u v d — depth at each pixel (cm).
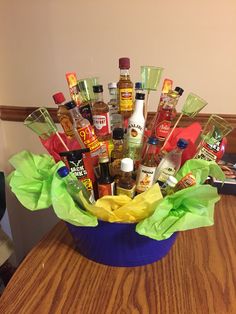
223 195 90
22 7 100
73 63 105
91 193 62
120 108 71
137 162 65
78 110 67
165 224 55
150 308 55
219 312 54
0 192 103
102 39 99
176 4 91
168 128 69
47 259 67
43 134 70
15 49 106
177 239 73
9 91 114
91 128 64
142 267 65
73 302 56
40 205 59
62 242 73
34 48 105
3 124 120
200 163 64
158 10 93
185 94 102
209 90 100
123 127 70
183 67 99
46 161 66
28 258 67
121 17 96
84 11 97
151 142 63
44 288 60
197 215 57
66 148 68
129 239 59
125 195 58
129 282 61
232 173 91
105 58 102
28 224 140
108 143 68
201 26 92
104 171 62
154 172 62
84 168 62
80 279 62
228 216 82
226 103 101
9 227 132
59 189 58
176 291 59
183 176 63
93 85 71
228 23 91
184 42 95
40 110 70
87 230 60
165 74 100
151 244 61
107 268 64
